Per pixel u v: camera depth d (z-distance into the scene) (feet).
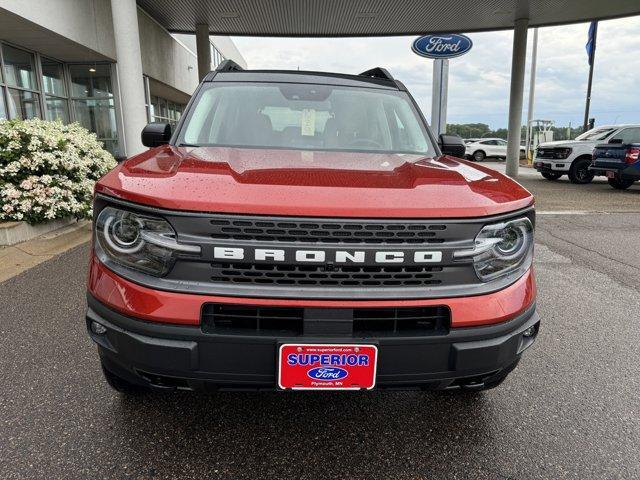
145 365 5.86
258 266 5.67
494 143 109.29
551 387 9.20
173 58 63.00
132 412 8.02
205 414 8.05
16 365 9.47
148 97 53.57
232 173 6.43
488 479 6.68
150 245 5.76
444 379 6.17
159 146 9.89
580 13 55.62
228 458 6.97
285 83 11.08
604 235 23.88
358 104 10.71
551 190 44.24
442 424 7.95
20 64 39.50
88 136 24.34
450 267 5.99
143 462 6.82
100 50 41.96
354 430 7.75
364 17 55.62
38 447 7.07
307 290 5.68
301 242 5.61
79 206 20.92
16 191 18.78
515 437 7.64
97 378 9.04
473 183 6.79
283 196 5.73
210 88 10.72
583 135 53.06
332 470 6.80
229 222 5.56
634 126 48.65
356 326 6.02
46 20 34.04
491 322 6.10
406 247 5.74
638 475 6.81
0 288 13.97
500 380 7.35
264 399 8.57
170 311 5.66
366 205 5.72
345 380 5.89
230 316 5.78
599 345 11.13
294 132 9.77
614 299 14.38
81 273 15.43
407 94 11.62
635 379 9.54
